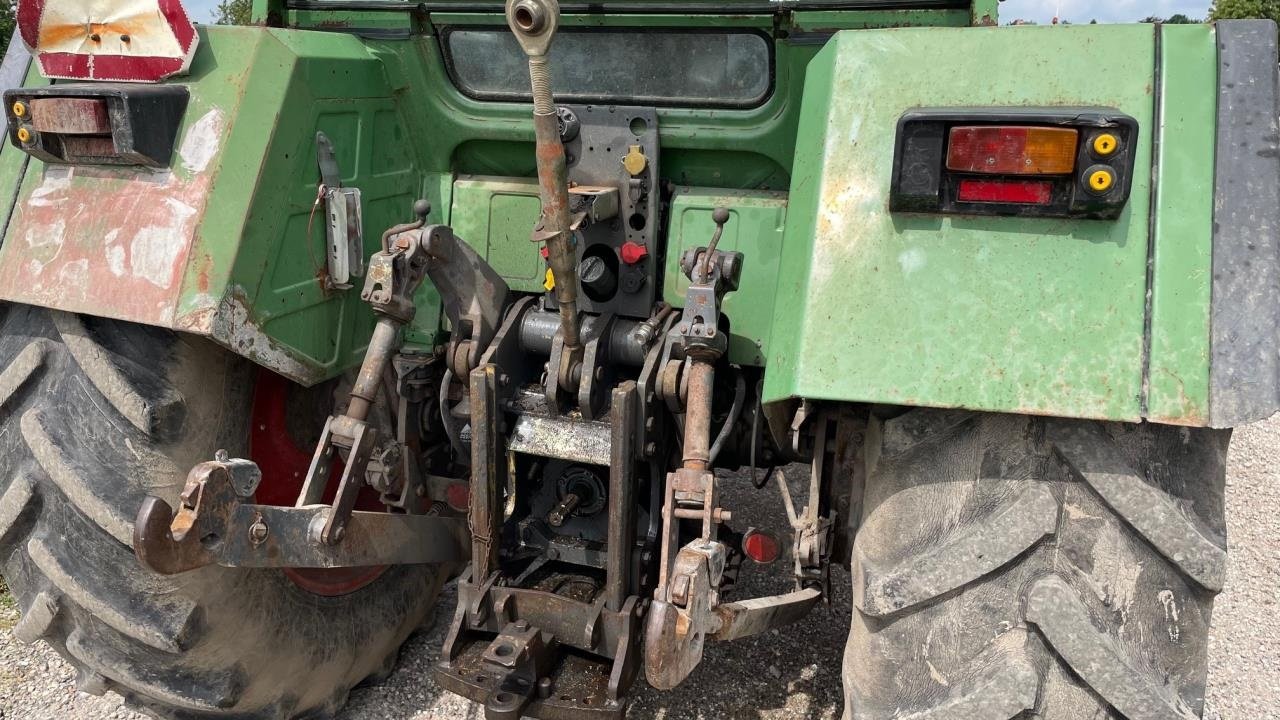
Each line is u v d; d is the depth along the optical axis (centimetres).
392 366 254
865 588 170
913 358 158
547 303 244
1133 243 154
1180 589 159
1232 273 151
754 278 236
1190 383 148
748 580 339
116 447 199
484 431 225
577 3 222
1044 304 155
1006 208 157
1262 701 282
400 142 253
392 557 221
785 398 168
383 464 236
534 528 251
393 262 204
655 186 237
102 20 199
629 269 239
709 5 215
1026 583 162
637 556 226
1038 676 160
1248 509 414
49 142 200
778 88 225
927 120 154
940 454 168
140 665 216
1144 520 156
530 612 225
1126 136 147
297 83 208
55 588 207
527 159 258
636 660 225
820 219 167
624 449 215
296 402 245
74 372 200
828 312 163
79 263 195
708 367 202
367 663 268
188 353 207
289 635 237
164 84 199
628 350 232
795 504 389
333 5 243
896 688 170
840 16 211
